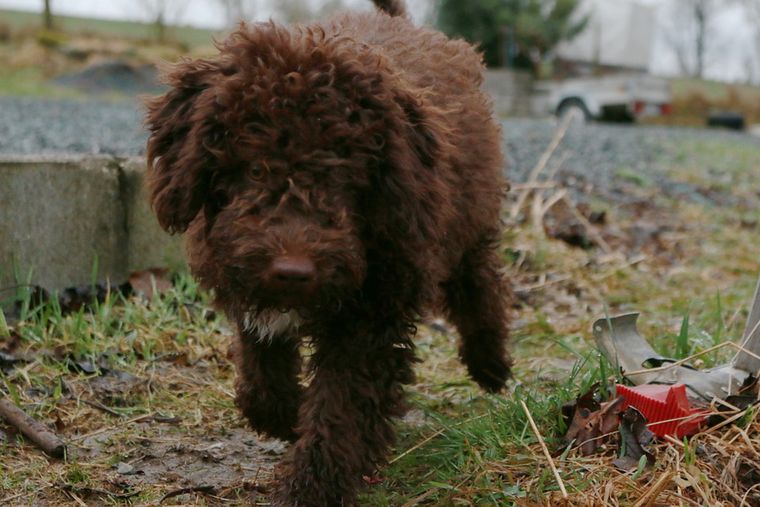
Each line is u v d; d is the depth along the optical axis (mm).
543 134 5102
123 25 12453
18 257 1706
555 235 2568
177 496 1275
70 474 1305
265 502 1271
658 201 3453
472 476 1260
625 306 2084
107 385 1526
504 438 1330
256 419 1354
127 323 1676
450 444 1346
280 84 1102
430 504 1241
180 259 1871
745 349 1312
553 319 1968
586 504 1170
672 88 14227
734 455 1216
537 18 10445
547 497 1179
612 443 1281
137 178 1823
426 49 1400
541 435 1334
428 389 1606
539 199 2727
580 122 8602
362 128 1112
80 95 7262
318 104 1099
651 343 1635
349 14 1465
